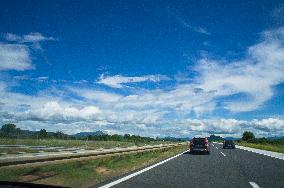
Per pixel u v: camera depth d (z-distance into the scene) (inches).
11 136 2856.8
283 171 550.6
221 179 437.4
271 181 421.7
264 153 1224.2
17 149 1097.4
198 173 508.7
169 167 606.2
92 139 3964.1
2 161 317.4
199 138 1160.2
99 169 525.3
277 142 3695.9
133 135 4094.5
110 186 355.9
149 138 3927.2
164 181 408.2
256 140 4082.2
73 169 474.0
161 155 998.4
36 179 376.2
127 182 390.3
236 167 622.2
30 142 2065.7
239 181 419.2
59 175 412.8
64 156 445.4
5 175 376.5
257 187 371.2
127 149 788.0
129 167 581.3
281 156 1021.2
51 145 1760.6
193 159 850.8
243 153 1224.2
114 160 677.3
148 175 469.4
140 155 933.2
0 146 1421.0
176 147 1958.7
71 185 350.0
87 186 352.5
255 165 673.0
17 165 344.2
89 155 545.3
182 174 491.2
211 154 1137.4
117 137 3973.9
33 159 368.5
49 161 408.5
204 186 373.7
